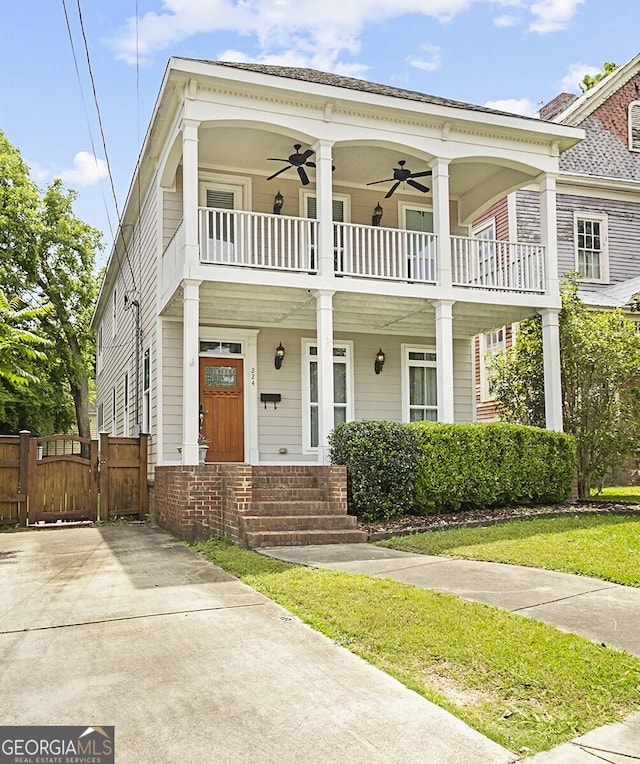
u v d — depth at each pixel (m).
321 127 11.25
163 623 5.05
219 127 11.12
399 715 3.39
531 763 2.94
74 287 24.67
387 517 9.93
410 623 4.75
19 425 23.95
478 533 8.70
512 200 18.77
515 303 12.46
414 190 14.79
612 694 3.57
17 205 23.58
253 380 13.44
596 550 7.29
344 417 14.12
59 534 10.77
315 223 11.90
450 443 10.55
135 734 3.23
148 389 14.16
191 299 10.46
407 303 12.23
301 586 5.96
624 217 20.11
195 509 9.68
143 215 15.22
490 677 3.81
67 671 4.08
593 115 20.67
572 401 12.77
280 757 3.00
